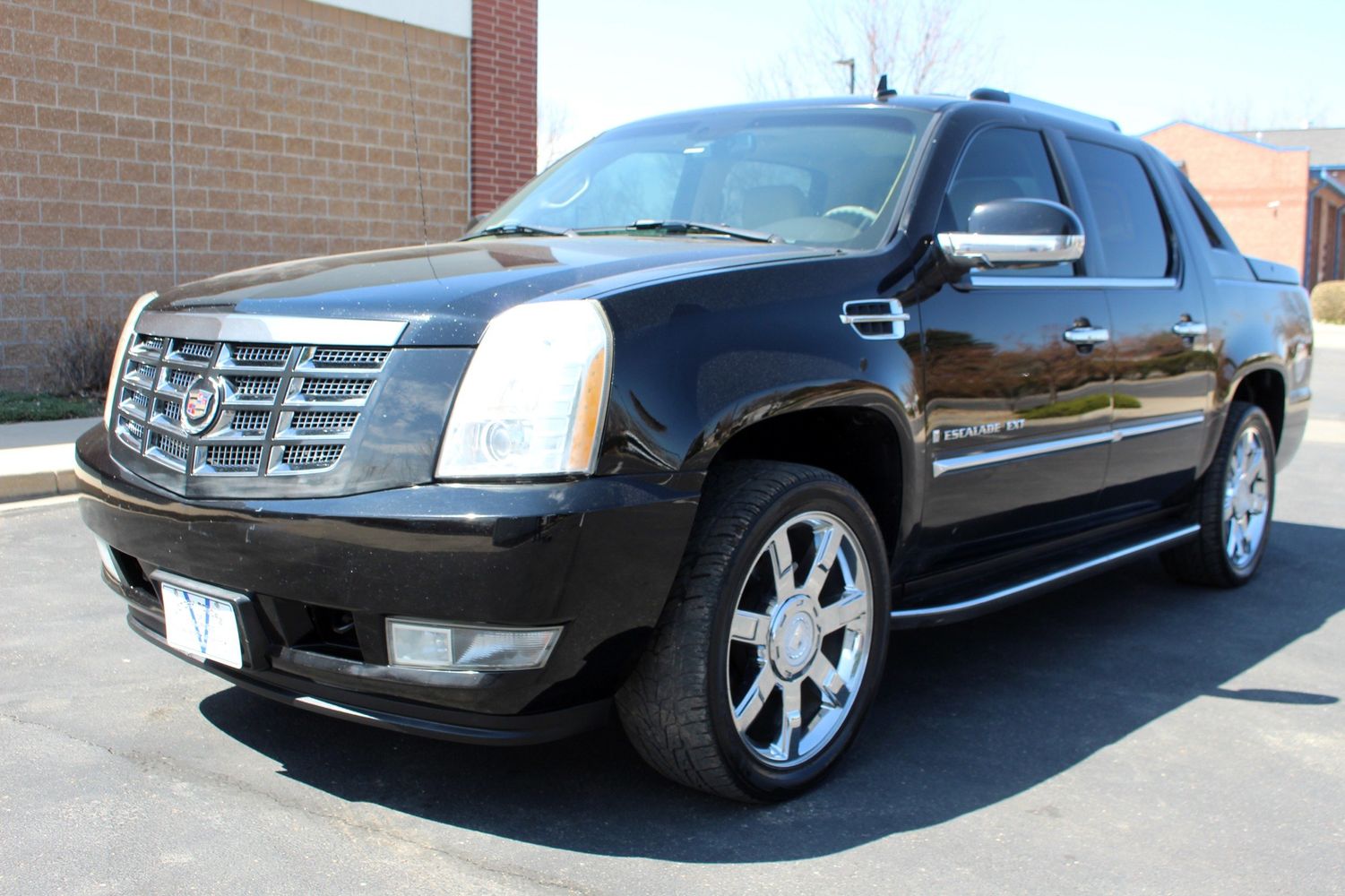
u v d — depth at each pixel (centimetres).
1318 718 378
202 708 353
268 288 296
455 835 278
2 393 893
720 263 301
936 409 341
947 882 264
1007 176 404
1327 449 1015
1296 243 4169
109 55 937
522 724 262
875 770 326
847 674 320
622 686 280
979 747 345
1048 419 388
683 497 264
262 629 273
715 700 276
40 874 254
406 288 277
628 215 398
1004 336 366
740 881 261
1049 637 461
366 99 1113
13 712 346
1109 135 480
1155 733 361
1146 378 441
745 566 279
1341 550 631
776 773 297
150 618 314
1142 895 262
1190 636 466
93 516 315
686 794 304
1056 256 346
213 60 999
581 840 277
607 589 257
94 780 301
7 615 443
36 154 905
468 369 256
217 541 271
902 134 384
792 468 297
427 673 256
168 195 984
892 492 339
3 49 879
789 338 296
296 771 311
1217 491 511
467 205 1220
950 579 378
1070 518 424
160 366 306
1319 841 291
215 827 278
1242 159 4244
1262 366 531
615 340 260
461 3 1180
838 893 257
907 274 340
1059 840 287
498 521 243
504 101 1234
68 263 931
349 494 257
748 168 391
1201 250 504
